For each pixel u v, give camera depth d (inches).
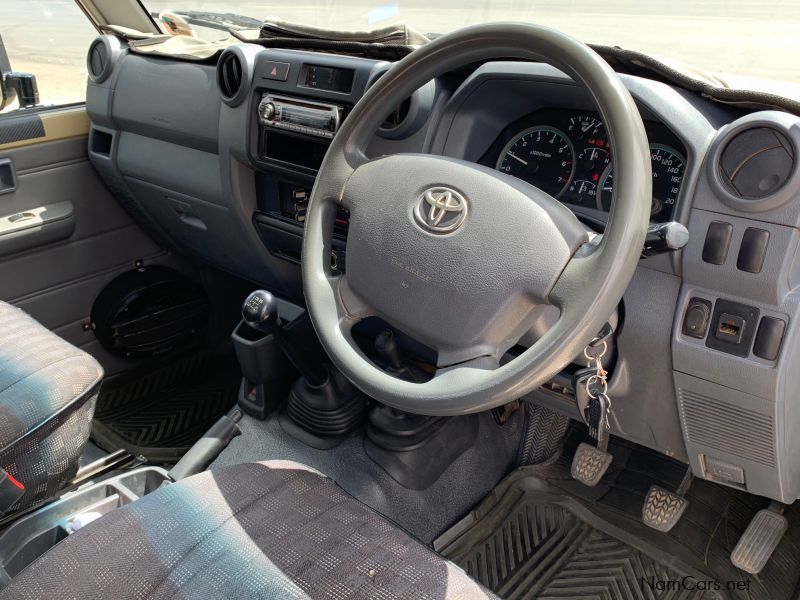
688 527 62.7
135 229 86.7
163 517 37.1
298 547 35.4
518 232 35.5
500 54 37.9
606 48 45.5
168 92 69.1
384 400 37.8
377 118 43.1
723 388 44.0
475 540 63.4
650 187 32.5
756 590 57.2
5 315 54.2
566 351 33.1
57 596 33.1
